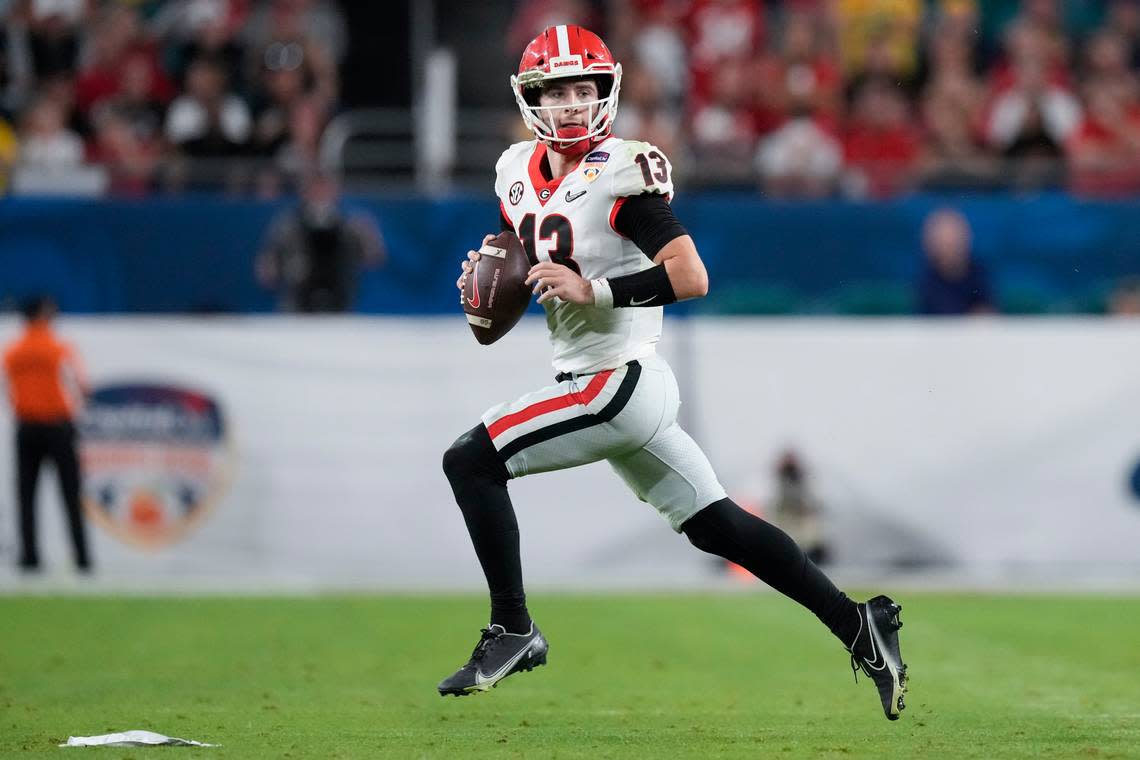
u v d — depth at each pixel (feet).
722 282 141.38
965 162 150.41
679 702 68.74
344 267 140.56
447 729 59.31
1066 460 136.56
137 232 139.95
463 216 141.69
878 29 171.32
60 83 161.27
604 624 101.40
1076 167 146.00
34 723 60.80
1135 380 136.87
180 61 169.89
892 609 55.67
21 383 128.57
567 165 55.62
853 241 142.00
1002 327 137.39
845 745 54.49
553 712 65.05
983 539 136.05
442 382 136.36
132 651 86.89
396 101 181.16
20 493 129.90
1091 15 186.80
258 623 100.73
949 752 52.75
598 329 54.49
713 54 173.99
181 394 134.92
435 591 121.70
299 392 135.64
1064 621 103.04
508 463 55.62
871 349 137.18
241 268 140.77
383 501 135.33
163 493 134.31
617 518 134.10
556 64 54.34
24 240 138.92
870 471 136.36
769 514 135.44
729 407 136.67
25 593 117.60
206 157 153.89
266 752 52.75
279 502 134.82
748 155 157.58
